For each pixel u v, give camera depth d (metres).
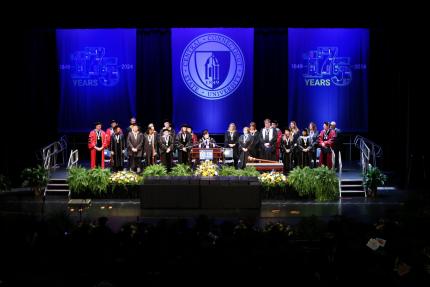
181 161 21.53
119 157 21.64
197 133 23.42
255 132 21.38
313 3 20.41
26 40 22.94
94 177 19.19
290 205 18.42
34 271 7.21
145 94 23.61
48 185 20.03
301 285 6.73
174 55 23.16
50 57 23.38
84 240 7.60
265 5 20.52
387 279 6.94
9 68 22.56
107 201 19.03
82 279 7.09
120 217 16.75
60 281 6.95
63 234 8.00
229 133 21.47
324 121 23.36
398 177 22.67
